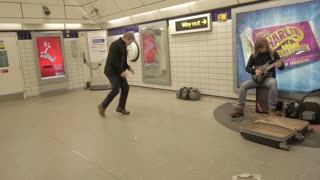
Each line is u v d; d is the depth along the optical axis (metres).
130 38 4.40
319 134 3.23
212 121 4.06
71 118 4.80
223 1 4.93
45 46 7.44
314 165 2.51
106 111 5.11
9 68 6.97
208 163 2.70
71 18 7.64
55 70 7.73
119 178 2.52
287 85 4.38
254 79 4.00
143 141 3.42
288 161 2.63
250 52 4.74
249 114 4.20
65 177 2.60
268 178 2.33
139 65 7.59
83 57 8.25
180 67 6.28
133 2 6.32
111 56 4.34
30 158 3.11
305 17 4.00
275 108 3.90
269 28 4.43
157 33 6.57
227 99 5.37
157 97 6.14
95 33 7.95
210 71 5.61
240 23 4.79
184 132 3.65
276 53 3.97
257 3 4.55
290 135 2.94
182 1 5.48
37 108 5.87
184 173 2.53
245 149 2.97
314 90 3.91
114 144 3.38
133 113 4.84
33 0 6.81
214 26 5.31
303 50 4.09
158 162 2.80
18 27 6.99
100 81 8.15
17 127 4.43
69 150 3.28
